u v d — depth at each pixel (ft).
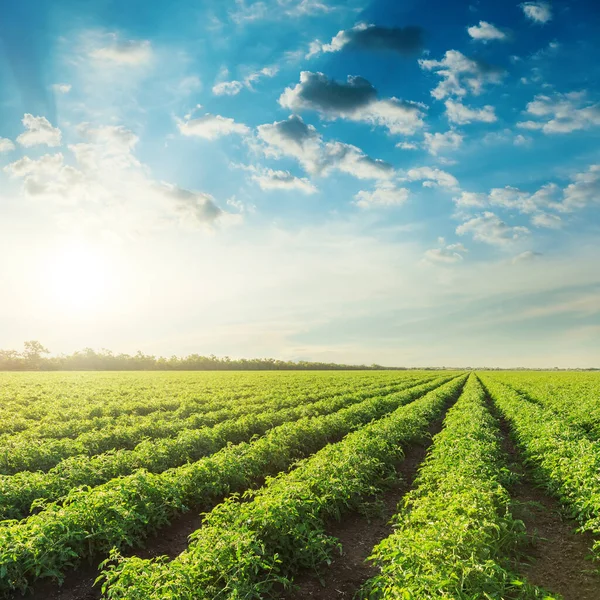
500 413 89.61
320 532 28.84
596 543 27.63
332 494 33.81
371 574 26.86
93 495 30.01
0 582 23.82
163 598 19.48
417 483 41.91
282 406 90.94
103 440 54.03
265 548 26.68
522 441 54.90
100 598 24.61
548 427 54.75
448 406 103.40
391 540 24.06
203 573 22.15
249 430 62.23
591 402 87.97
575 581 25.81
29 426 63.16
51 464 44.34
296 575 26.58
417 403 87.51
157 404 88.38
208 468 38.45
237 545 23.79
